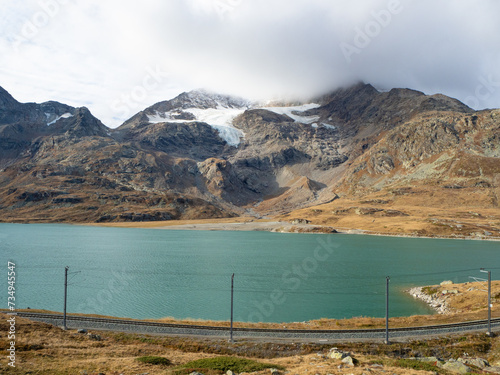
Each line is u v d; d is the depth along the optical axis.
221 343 56.72
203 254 194.50
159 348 53.59
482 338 60.75
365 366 44.66
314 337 60.19
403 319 73.00
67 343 51.19
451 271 147.00
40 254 185.38
